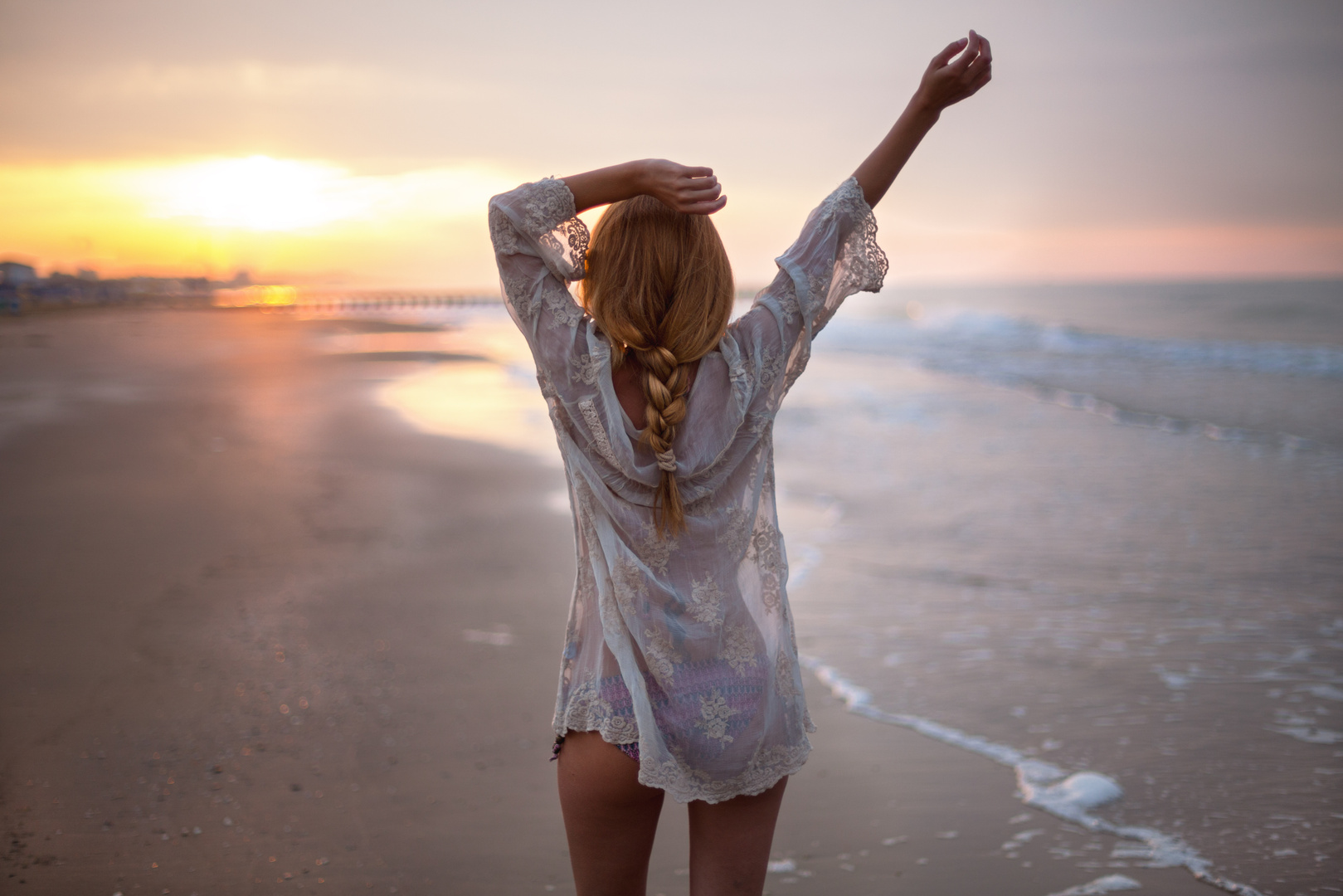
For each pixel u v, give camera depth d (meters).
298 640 4.53
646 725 1.54
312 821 2.95
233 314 46.75
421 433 11.29
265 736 3.53
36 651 4.29
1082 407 13.85
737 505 1.67
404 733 3.57
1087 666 4.38
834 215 1.72
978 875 2.74
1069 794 3.21
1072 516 7.39
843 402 14.40
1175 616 5.08
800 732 1.70
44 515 6.82
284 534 6.50
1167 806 3.12
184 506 7.22
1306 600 5.34
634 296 1.58
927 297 77.44
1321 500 7.86
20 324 30.66
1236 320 36.47
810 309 1.68
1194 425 12.05
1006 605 5.30
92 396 13.82
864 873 2.76
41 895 2.52
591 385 1.58
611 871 1.68
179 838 2.83
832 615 5.14
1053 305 52.44
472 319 53.34
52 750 3.37
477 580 5.54
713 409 1.61
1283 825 2.98
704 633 1.61
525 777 3.24
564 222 1.57
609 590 1.61
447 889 2.61
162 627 4.64
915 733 3.71
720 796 1.60
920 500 7.94
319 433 11.12
